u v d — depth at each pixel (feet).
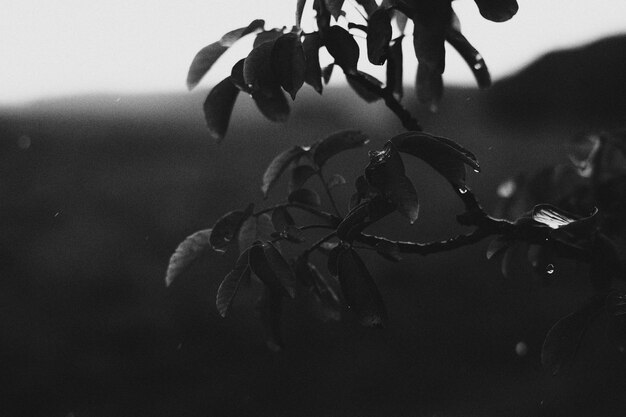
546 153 20.38
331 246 3.12
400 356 10.66
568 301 11.33
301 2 2.67
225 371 10.45
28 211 18.19
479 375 9.92
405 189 2.50
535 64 23.34
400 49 3.07
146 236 16.10
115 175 21.57
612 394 8.76
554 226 2.67
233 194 19.43
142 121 27.55
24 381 10.08
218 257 14.15
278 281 2.72
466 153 2.59
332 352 10.98
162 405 9.56
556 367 2.74
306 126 25.81
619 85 20.62
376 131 24.40
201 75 2.97
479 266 13.55
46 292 13.05
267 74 2.66
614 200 3.44
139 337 11.34
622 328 2.72
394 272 13.71
